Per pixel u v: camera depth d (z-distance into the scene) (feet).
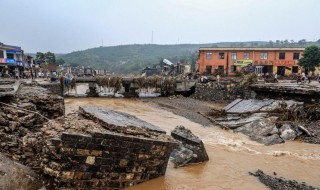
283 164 38.50
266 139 50.31
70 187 22.56
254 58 177.68
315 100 65.87
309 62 157.28
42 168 23.58
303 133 54.34
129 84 131.95
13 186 21.04
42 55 264.93
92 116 27.63
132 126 27.48
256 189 29.37
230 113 70.44
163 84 133.69
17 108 38.99
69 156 22.02
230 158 39.86
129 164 25.48
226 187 29.50
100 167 23.68
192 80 137.80
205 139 50.62
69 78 124.57
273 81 110.63
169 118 73.46
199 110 91.56
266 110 63.36
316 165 38.50
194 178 31.19
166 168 32.22
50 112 46.65
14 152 28.81
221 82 116.47
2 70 147.74
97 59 611.88
